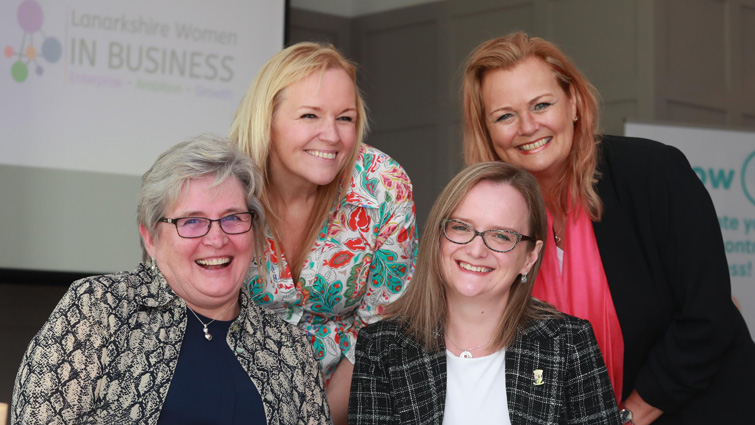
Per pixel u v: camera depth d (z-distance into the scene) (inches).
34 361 68.7
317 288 88.7
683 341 85.6
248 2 174.2
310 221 87.1
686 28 201.3
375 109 223.8
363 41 224.8
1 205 151.3
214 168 73.8
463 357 79.9
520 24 206.5
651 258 88.2
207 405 72.5
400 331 81.4
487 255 77.6
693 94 201.9
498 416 77.7
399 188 89.0
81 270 156.9
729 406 86.7
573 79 90.2
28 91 153.6
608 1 199.8
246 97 83.7
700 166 174.2
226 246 74.0
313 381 79.7
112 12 161.2
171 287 75.3
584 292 90.1
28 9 153.7
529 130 89.0
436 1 215.6
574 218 91.4
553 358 78.7
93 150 158.7
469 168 80.0
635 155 90.0
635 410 88.5
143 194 74.0
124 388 70.7
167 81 165.8
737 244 176.2
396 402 79.5
